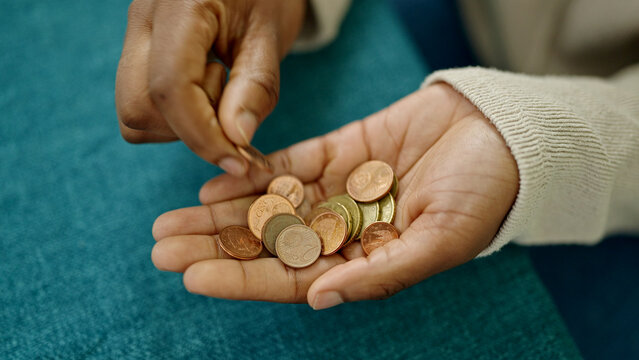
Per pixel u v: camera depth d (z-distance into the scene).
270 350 0.43
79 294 0.44
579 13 0.49
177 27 0.39
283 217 0.42
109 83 0.49
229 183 0.43
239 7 0.41
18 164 0.47
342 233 0.41
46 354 0.42
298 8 0.45
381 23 0.50
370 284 0.39
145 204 0.46
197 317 0.43
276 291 0.40
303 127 0.48
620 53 0.49
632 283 0.53
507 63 0.53
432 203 0.40
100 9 0.51
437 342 0.43
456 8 0.63
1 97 0.49
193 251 0.40
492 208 0.40
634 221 0.48
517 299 0.43
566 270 0.54
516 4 0.50
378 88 0.49
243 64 0.41
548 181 0.41
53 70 0.49
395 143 0.44
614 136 0.43
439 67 0.61
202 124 0.39
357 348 0.43
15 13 0.51
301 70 0.49
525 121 0.40
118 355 0.42
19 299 0.44
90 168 0.47
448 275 0.44
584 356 0.52
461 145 0.41
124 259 0.45
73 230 0.45
